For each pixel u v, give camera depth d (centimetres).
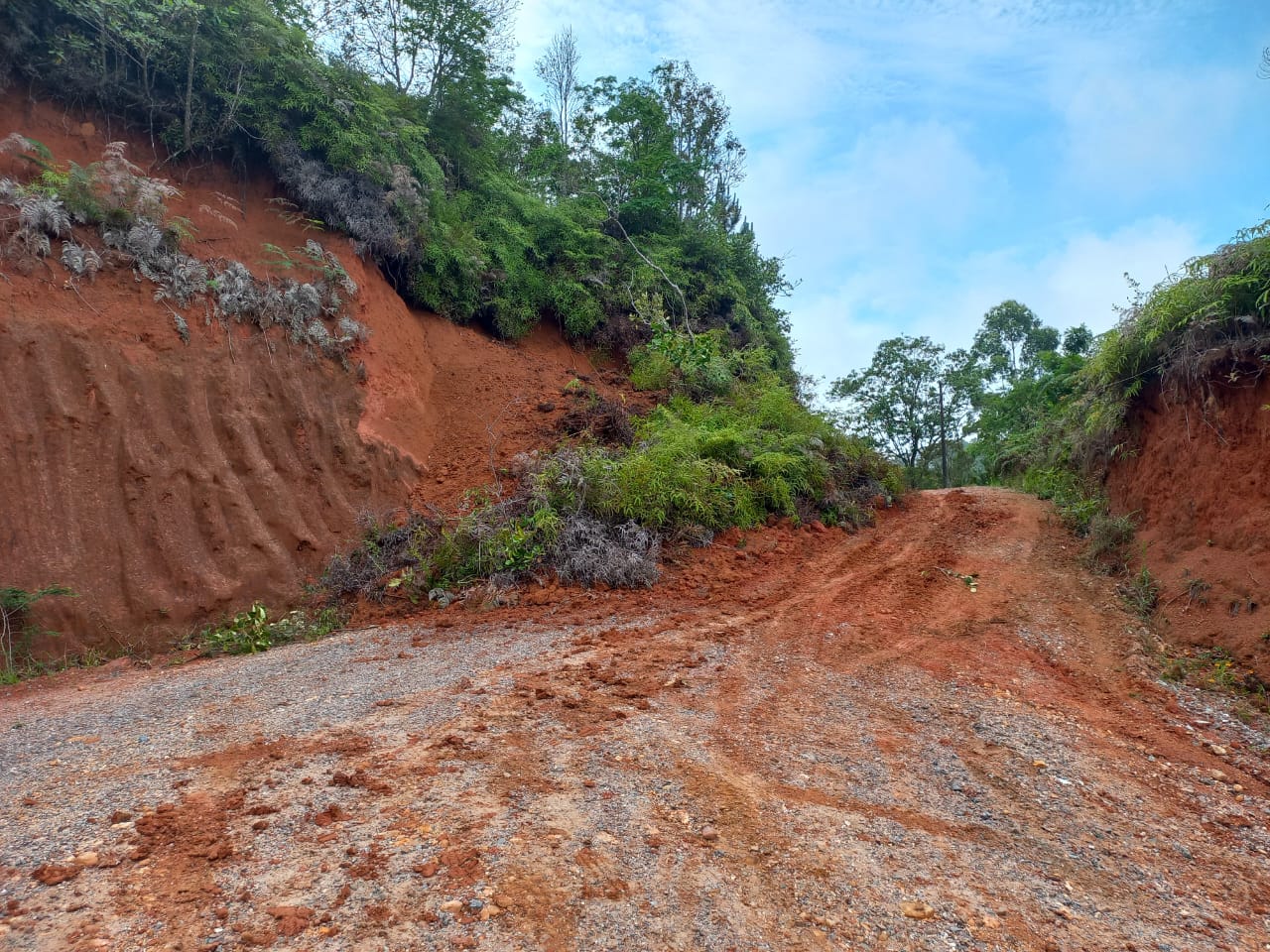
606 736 420
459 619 702
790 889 289
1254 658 574
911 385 3419
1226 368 709
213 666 605
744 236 2108
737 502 959
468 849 300
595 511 865
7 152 845
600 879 287
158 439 797
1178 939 276
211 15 1024
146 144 998
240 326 917
